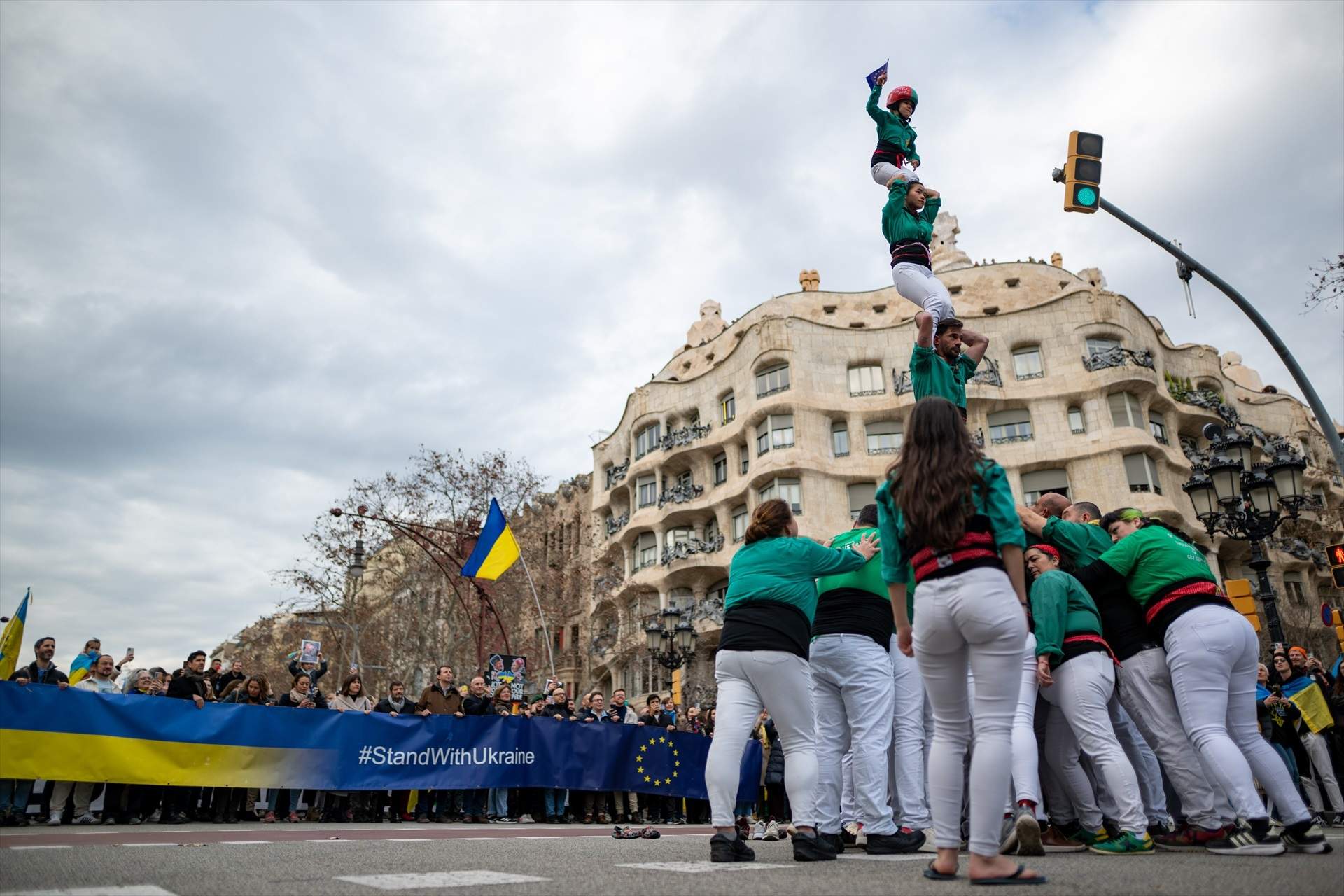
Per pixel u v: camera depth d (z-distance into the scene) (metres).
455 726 12.93
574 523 57.88
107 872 4.34
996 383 41.41
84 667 12.85
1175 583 5.48
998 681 3.73
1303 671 11.12
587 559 55.91
